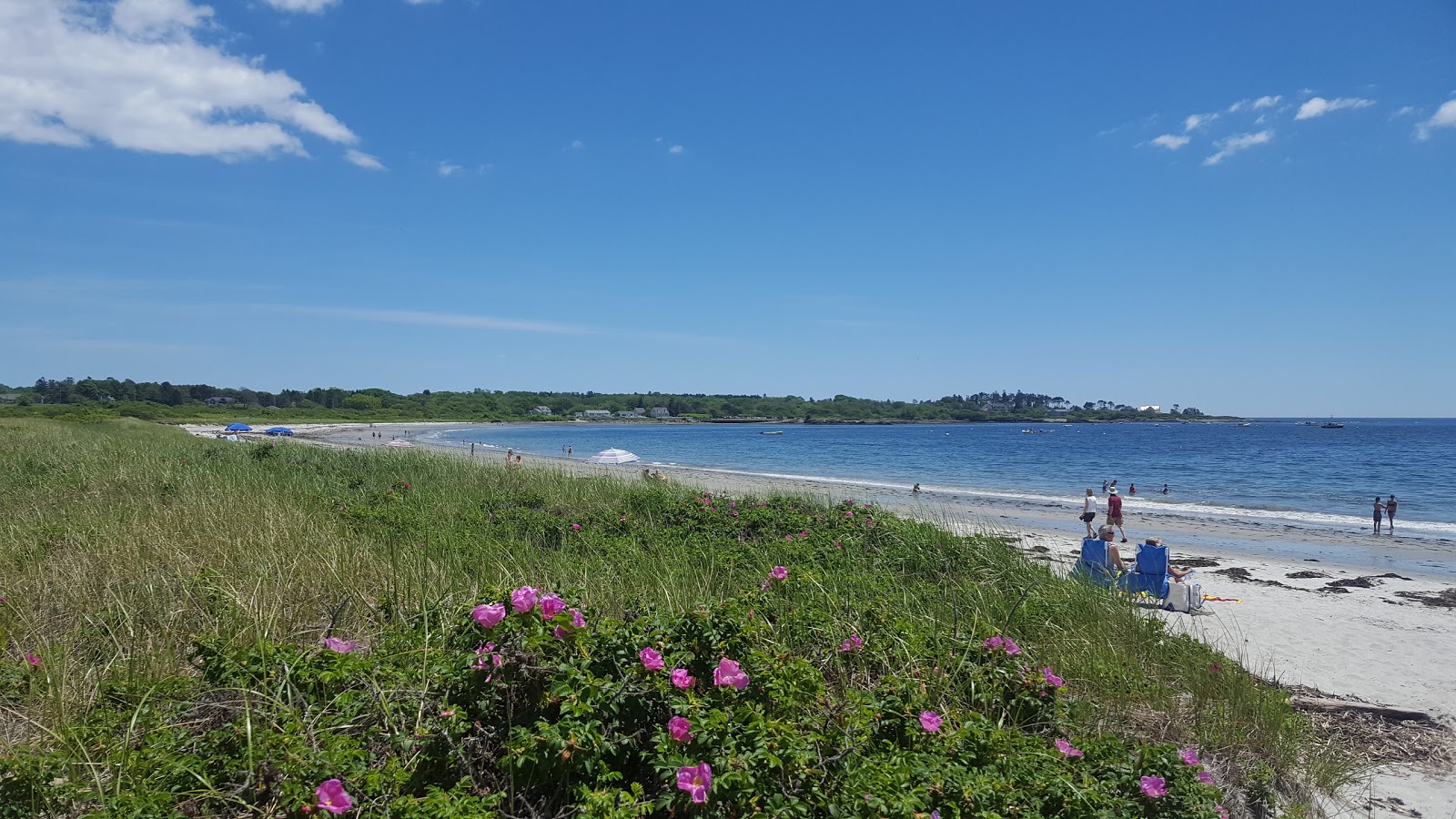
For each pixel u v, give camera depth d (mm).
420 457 18203
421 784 2822
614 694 2986
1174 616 8883
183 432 41844
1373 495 28453
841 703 3654
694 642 3432
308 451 19297
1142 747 3469
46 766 2693
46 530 6988
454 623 3689
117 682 3523
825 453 59594
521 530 9125
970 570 7922
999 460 49750
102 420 44375
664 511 10312
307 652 3742
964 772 2986
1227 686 4996
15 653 4219
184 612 4945
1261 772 3965
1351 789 4375
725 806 2637
